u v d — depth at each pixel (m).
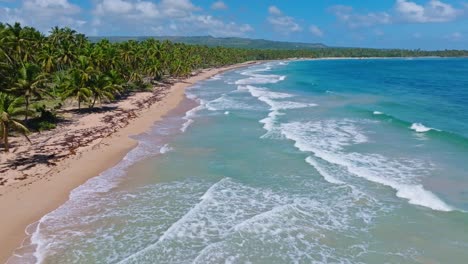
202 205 21.62
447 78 96.62
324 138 35.16
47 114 41.75
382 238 18.17
